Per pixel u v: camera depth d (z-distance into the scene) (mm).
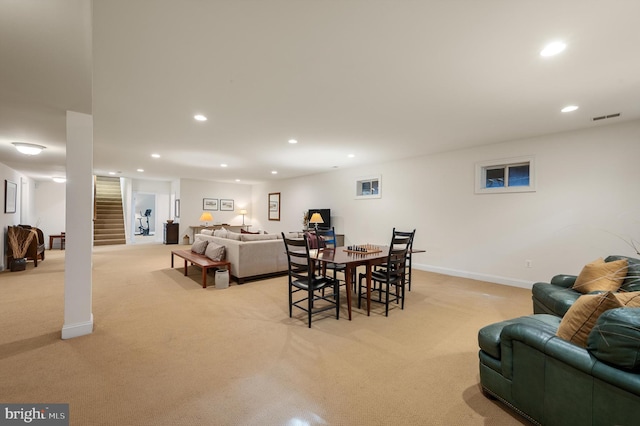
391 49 2029
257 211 10656
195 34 1843
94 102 2947
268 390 1839
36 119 2822
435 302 3656
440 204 5305
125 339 2539
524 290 4180
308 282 2928
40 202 8359
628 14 1641
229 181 10078
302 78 2457
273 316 3143
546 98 2865
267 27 1777
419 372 2070
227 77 2434
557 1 1553
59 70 1862
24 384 1869
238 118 3461
